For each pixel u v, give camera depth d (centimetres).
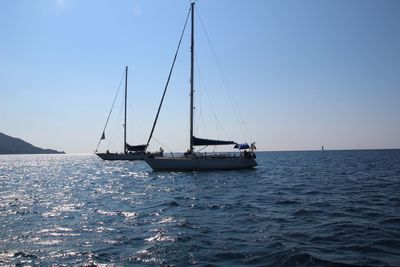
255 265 898
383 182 2928
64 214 1697
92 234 1273
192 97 4022
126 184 3259
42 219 1571
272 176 3759
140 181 3494
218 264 912
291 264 895
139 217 1594
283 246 1045
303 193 2350
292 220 1453
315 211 1644
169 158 4016
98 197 2362
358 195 2170
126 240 1174
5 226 1426
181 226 1368
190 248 1055
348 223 1355
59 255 1019
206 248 1052
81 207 1920
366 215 1514
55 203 2089
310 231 1242
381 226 1289
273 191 2503
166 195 2403
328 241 1102
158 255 998
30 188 3038
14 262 964
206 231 1277
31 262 962
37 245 1131
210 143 3988
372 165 5478
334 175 3778
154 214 1664
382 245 1045
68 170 5978
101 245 1118
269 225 1362
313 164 6275
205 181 3338
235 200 2091
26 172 5547
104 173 4931
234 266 894
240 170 4219
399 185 2677
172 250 1041
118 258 981
